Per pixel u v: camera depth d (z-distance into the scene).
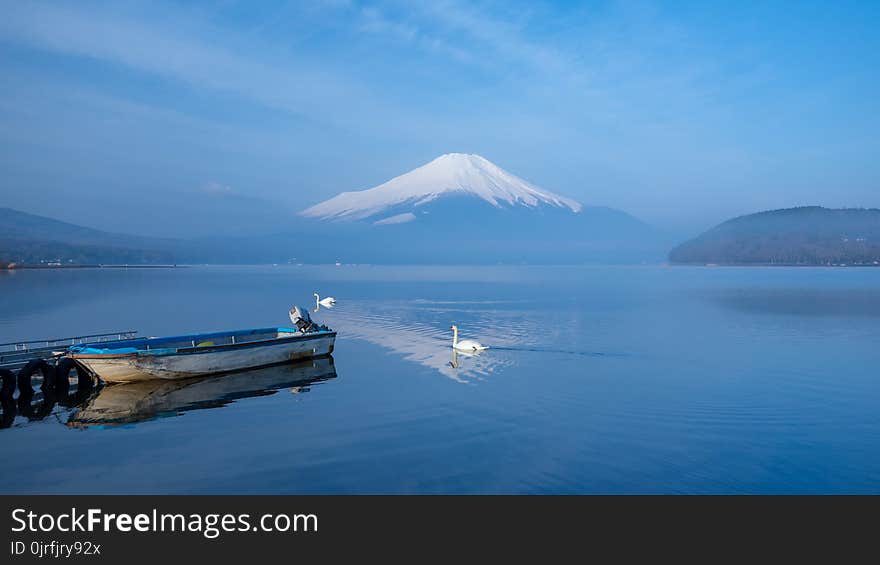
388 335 45.22
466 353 36.19
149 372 27.44
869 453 18.25
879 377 28.83
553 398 24.62
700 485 16.03
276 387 27.02
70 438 19.78
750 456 17.94
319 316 60.69
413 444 18.92
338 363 32.91
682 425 20.92
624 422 21.27
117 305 71.62
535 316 60.31
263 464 17.30
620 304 76.69
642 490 15.72
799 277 184.50
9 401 24.55
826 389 26.34
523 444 18.89
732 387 26.56
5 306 70.06
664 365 32.19
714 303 77.25
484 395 25.25
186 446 18.92
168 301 79.38
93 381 27.55
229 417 22.19
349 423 21.28
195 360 28.64
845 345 39.72
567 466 17.14
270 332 36.53
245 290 108.81
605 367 31.47
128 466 17.28
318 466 17.14
